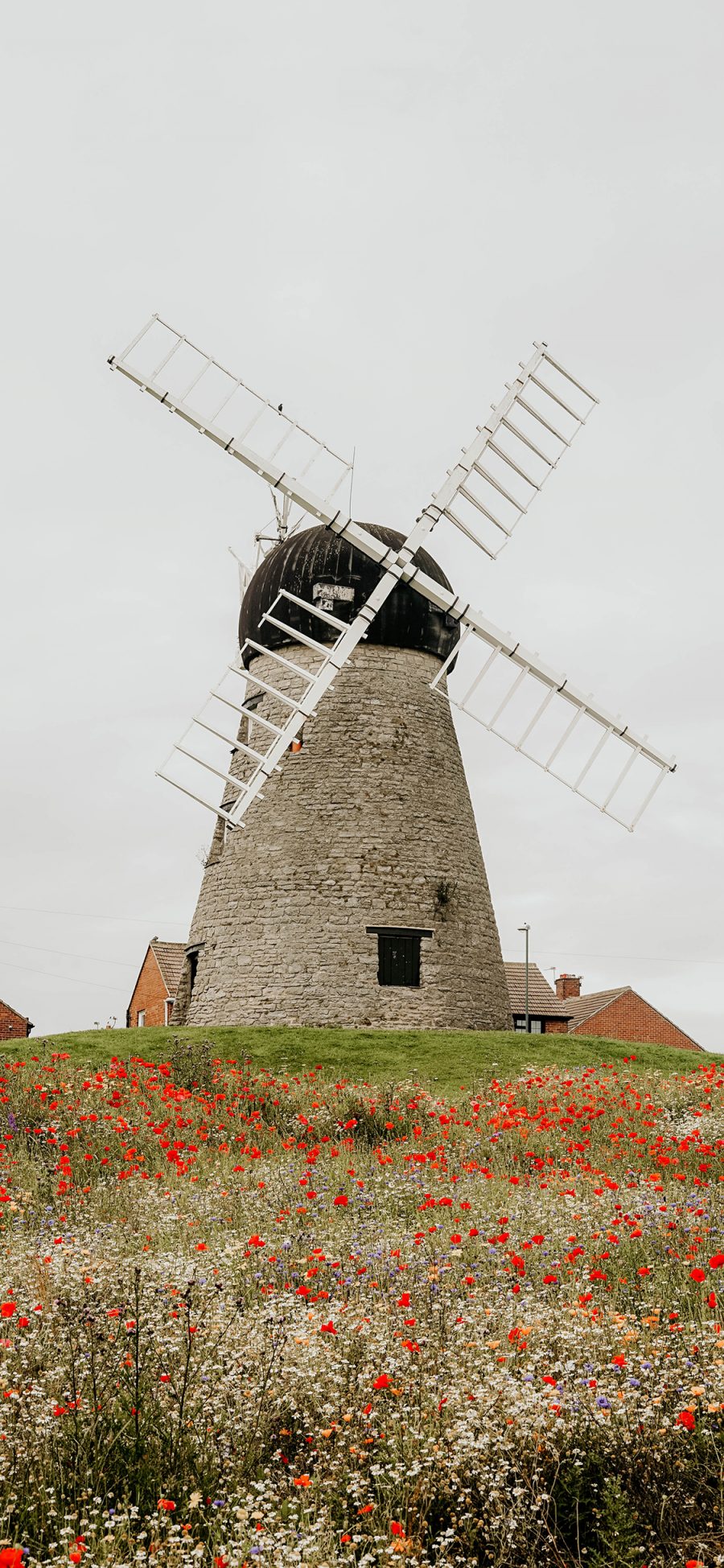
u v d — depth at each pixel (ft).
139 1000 192.95
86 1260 29.73
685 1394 21.66
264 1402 21.91
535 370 102.58
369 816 107.55
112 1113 62.85
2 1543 17.11
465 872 111.45
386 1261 32.45
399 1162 53.57
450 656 98.37
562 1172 51.37
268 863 107.65
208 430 95.25
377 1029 101.91
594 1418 20.77
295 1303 27.02
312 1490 19.69
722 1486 19.56
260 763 92.32
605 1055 97.09
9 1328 25.57
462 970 108.27
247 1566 17.24
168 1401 22.02
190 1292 25.67
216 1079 76.64
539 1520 19.25
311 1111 68.44
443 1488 19.60
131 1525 18.38
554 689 98.12
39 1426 20.80
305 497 97.76
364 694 110.11
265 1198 43.57
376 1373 22.94
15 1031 178.70
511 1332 25.22
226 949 108.06
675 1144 57.26
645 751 98.99
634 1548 18.39
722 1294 28.89
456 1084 85.97
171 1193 44.14
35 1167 50.01
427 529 100.68
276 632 111.55
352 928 104.99
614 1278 31.63
